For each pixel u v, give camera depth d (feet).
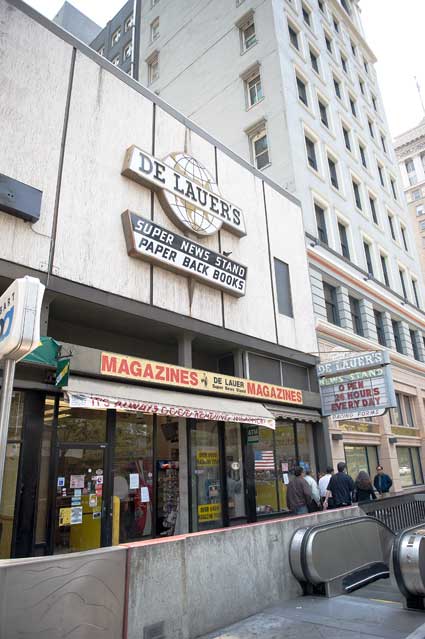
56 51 30.94
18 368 25.30
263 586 19.13
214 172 42.73
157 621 14.60
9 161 26.76
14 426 25.04
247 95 65.67
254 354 42.93
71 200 29.53
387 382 42.47
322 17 80.64
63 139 30.04
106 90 33.88
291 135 58.34
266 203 48.85
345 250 65.98
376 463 59.98
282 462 43.47
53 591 12.00
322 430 47.67
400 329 75.77
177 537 16.39
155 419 33.65
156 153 36.91
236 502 38.19
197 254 36.45
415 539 18.17
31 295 11.27
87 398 25.81
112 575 13.64
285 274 49.01
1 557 23.09
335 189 65.87
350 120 78.74
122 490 30.30
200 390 34.68
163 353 40.04
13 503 24.07
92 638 12.60
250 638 15.60
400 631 15.21
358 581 22.79
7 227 25.98
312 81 68.74
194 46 76.84
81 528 26.68
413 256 90.33
